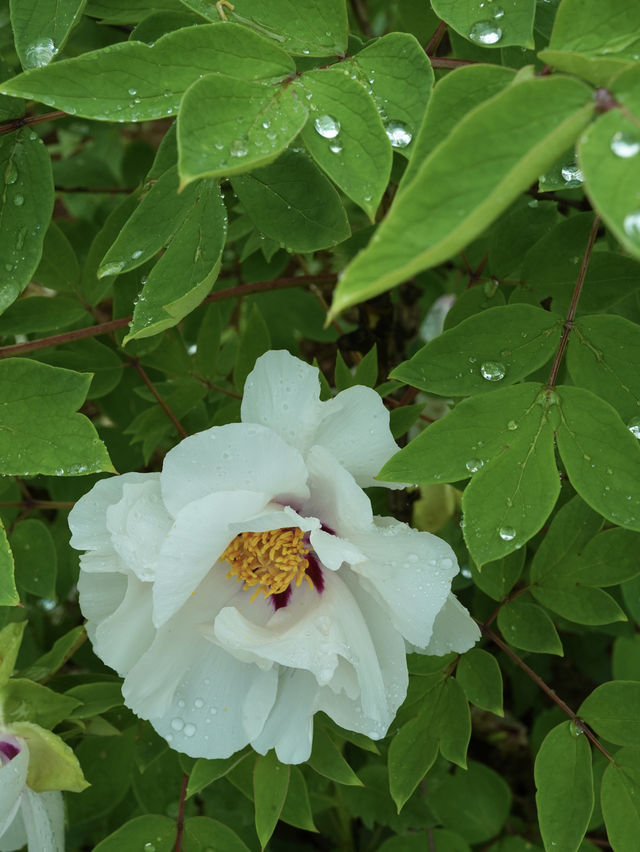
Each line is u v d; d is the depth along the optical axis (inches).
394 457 18.9
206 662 21.8
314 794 28.0
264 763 22.0
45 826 22.4
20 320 25.6
